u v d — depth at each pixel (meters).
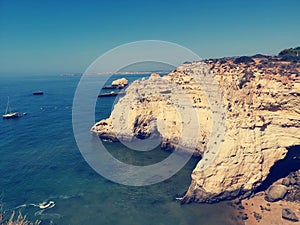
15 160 69.94
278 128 52.03
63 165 66.25
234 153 50.72
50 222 43.84
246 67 62.03
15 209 47.47
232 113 56.03
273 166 52.91
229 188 49.56
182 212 46.41
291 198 48.84
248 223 43.38
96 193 52.81
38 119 120.50
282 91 51.44
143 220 44.28
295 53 79.81
